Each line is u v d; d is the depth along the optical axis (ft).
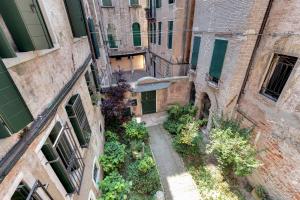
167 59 37.83
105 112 27.43
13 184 5.62
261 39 17.21
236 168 18.22
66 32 13.28
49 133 8.38
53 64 9.98
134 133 26.48
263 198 17.84
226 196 18.92
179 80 32.35
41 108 7.95
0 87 4.95
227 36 20.48
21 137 6.34
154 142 27.58
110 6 48.01
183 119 28.86
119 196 16.94
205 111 30.37
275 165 16.48
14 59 6.08
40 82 8.19
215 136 19.08
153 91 32.40
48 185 7.84
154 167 22.41
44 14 9.52
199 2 26.11
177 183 20.81
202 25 26.04
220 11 21.16
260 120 17.83
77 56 15.69
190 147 25.26
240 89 20.34
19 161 6.07
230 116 22.25
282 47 14.92
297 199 14.73
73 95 13.03
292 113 14.25
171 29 33.58
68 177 9.31
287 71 15.02
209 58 25.05
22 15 6.57
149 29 48.55
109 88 29.27
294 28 13.79
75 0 14.99
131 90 30.12
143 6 50.88
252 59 18.35
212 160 23.72
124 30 52.44
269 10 15.90
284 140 15.19
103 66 36.83
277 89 16.11
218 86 23.17
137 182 20.18
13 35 6.71
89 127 15.33
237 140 17.66
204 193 19.40
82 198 11.88
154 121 32.86
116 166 21.16
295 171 14.52
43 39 8.37
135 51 56.03
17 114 5.60
